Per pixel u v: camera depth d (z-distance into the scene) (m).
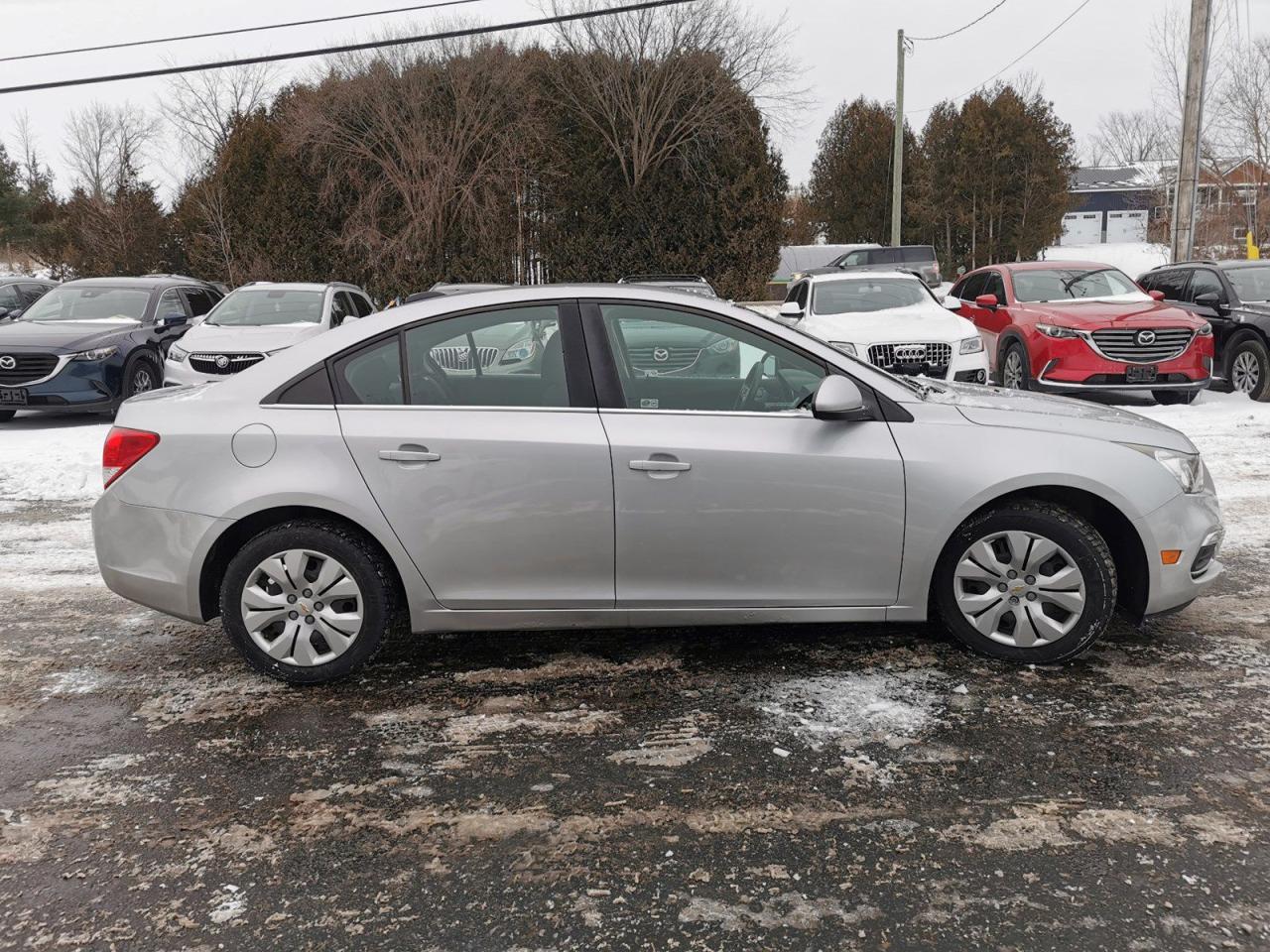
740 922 2.66
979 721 3.81
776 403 4.22
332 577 4.16
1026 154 40.94
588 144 28.66
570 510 4.07
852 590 4.20
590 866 2.94
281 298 12.86
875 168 44.34
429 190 28.12
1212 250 30.41
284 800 3.34
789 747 3.64
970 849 2.97
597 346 4.17
